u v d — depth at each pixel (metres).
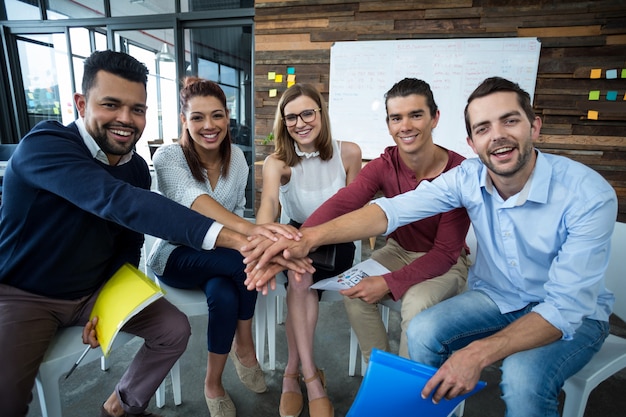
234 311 1.25
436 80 3.47
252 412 1.39
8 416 0.88
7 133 4.88
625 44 3.05
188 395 1.48
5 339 0.91
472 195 1.12
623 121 3.17
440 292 1.26
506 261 1.10
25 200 0.98
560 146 3.36
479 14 3.29
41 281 1.03
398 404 0.82
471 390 0.81
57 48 4.61
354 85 3.66
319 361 1.72
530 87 3.30
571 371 0.93
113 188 0.94
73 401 1.43
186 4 4.05
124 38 4.46
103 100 0.99
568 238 0.95
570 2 3.11
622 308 1.23
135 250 1.27
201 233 1.00
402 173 1.46
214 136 1.40
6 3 4.52
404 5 3.43
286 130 1.61
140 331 1.13
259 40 3.81
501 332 0.87
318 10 3.62
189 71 4.40
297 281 1.18
